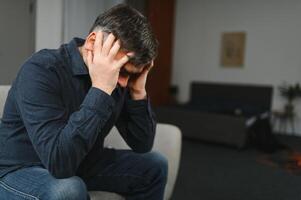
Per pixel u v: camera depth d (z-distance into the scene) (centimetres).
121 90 117
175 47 582
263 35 509
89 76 106
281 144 407
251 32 518
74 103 107
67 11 385
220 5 538
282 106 502
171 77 584
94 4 402
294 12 484
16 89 102
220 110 445
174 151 159
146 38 96
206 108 457
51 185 96
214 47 548
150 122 127
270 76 510
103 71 96
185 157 356
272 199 245
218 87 538
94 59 96
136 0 462
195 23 561
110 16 97
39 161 107
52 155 89
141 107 123
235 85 526
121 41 94
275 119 500
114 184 127
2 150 107
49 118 94
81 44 112
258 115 439
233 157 362
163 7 535
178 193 250
